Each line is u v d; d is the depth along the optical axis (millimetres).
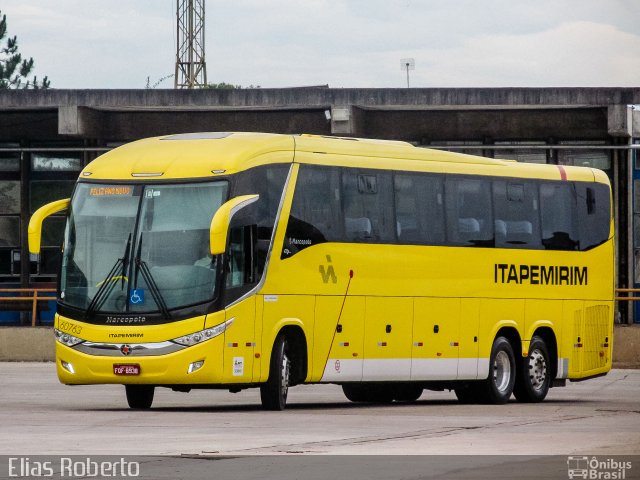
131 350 45531
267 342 46844
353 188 50625
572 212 60875
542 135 95938
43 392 59625
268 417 44062
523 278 58219
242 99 89562
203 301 45344
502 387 57250
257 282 46469
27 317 96125
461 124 95938
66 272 46938
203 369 45188
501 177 57562
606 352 62812
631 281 96250
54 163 96438
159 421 41844
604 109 94625
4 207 96562
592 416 47125
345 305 50000
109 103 89625
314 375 48938
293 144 48625
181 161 46812
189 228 45906
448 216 54812
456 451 33219
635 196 96562
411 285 52906
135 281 45906
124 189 46844
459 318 55062
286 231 47594
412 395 59750
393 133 96062
